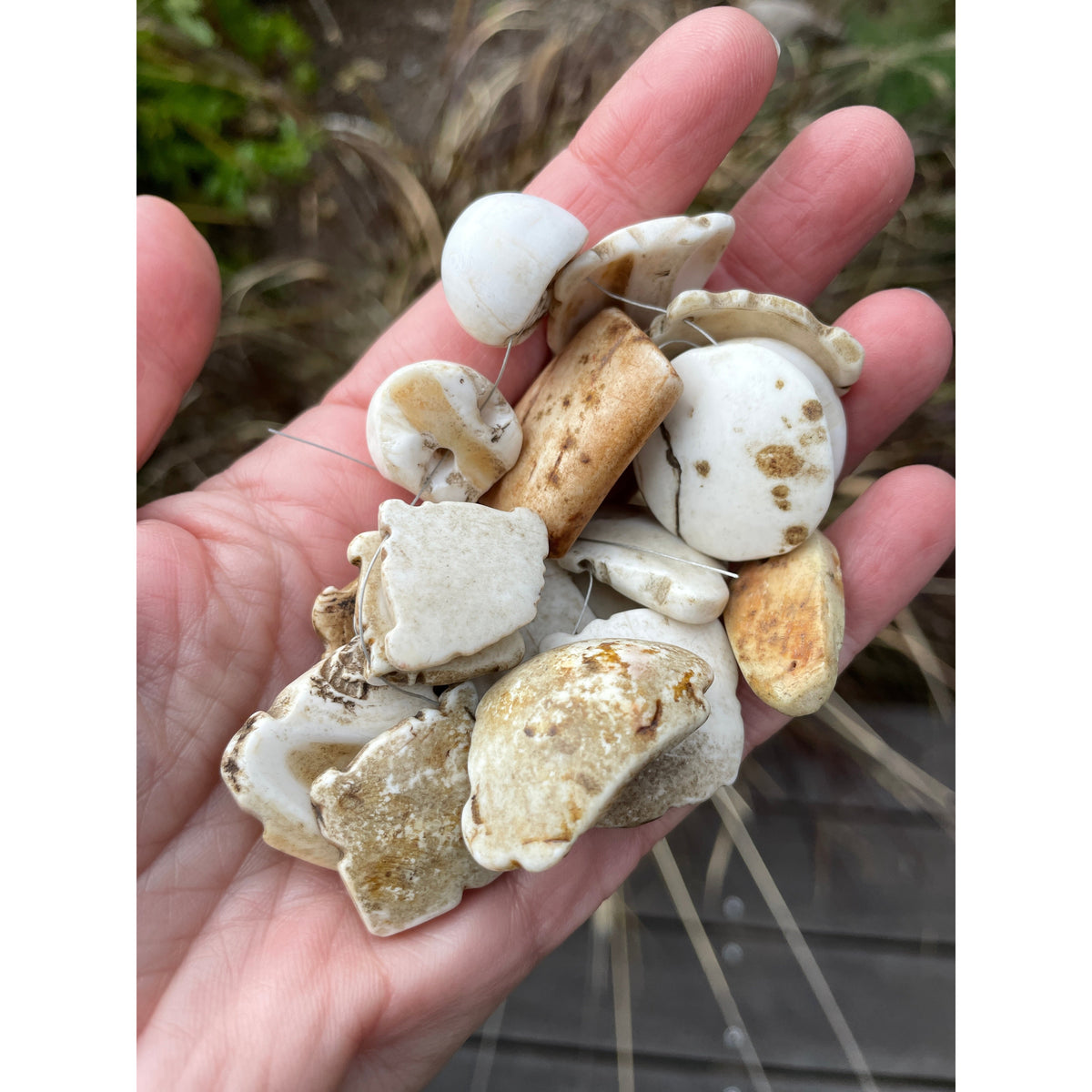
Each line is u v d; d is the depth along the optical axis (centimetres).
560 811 12
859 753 23
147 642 14
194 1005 14
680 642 15
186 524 15
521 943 15
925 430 22
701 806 23
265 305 22
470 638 14
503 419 15
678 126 16
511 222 14
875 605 16
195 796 15
